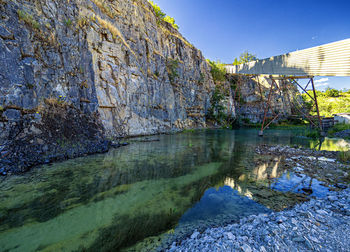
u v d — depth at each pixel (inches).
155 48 1242.6
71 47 574.9
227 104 2143.2
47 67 477.1
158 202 239.0
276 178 329.1
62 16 560.7
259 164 427.2
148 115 1013.2
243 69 1240.2
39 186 276.7
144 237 168.9
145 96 997.8
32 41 445.1
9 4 405.4
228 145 716.0
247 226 180.9
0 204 222.2
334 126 1259.8
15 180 294.8
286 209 218.1
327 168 382.6
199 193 268.7
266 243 154.6
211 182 313.3
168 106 1269.7
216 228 180.5
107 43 757.3
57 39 525.7
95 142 548.4
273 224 182.7
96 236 169.6
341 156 478.9
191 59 1753.2
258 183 306.7
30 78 419.8
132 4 1035.3
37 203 227.0
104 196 253.3
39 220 192.1
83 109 589.0
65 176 321.4
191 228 182.9
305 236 162.4
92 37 681.6
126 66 861.8
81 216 201.9
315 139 900.0
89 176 326.3
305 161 442.0
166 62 1401.3
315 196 252.5
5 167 317.4
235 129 1694.1
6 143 346.0
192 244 156.6
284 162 439.8
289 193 264.8
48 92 468.1
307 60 722.8
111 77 765.3
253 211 214.8
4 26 386.6
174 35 1614.2
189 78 1674.5
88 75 635.5
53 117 461.4
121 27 908.6
